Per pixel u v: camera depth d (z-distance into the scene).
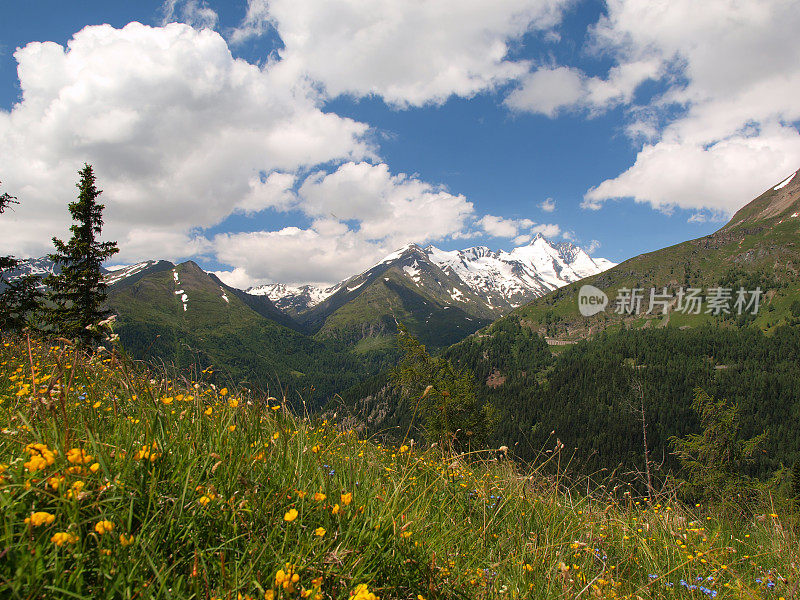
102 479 2.17
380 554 2.48
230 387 4.04
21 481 2.09
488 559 3.44
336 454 4.03
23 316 22.59
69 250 25.56
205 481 2.58
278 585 1.93
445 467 4.78
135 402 3.23
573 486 5.61
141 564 1.91
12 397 4.02
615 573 3.95
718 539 5.26
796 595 3.85
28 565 1.66
